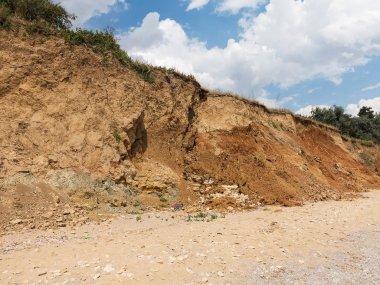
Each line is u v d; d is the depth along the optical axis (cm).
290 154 2505
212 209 1571
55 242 943
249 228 1128
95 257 791
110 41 1922
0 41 1588
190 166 1927
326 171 2808
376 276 775
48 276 683
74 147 1522
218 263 779
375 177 3488
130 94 1833
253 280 711
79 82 1688
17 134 1441
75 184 1405
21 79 1560
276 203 1811
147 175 1688
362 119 5394
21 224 1124
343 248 966
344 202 2005
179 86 2166
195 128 2145
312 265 820
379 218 1434
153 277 689
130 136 1747
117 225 1169
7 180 1300
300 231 1114
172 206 1582
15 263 756
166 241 933
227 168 1980
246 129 2306
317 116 5312
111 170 1553
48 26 1741
